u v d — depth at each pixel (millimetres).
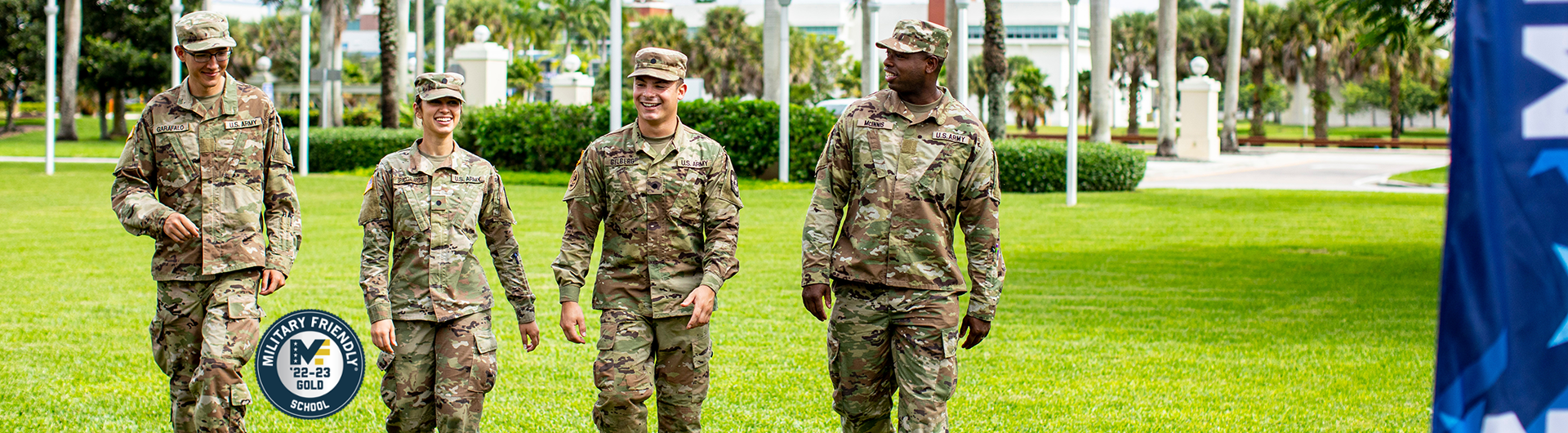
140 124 4438
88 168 24953
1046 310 8359
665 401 4391
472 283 4344
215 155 4430
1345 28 52688
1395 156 42750
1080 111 75250
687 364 4324
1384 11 11438
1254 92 58750
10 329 7242
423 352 4281
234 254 4395
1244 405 5578
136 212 4305
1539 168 2248
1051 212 16844
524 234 13078
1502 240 2264
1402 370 6379
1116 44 67688
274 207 4566
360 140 25016
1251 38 57344
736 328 7469
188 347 4461
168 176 4410
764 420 5258
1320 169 33188
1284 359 6648
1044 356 6699
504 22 70562
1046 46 93375
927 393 4129
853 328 4250
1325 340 7254
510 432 5031
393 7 27812
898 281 4156
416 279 4273
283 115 44031
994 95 24922
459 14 69625
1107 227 14578
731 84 63219
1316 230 14461
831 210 4289
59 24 45344
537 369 6215
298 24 71562
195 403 4488
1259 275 10305
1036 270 10594
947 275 4195
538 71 54688
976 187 4211
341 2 44094
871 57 20469
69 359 6395
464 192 4340
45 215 14773
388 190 4297
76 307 8086
